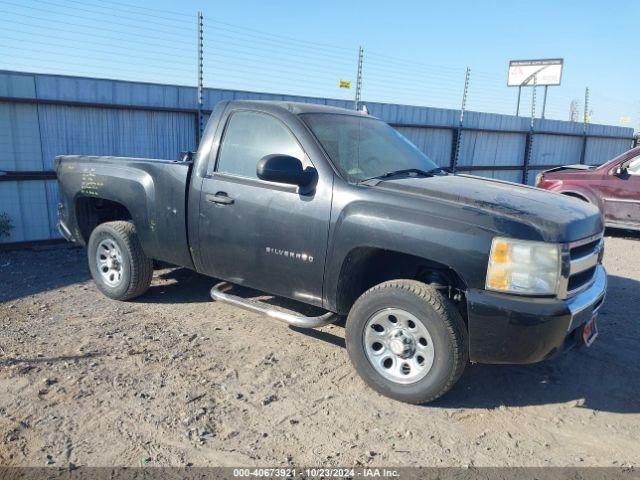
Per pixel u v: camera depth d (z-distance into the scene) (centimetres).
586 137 1881
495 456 308
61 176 578
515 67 3188
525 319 319
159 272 638
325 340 459
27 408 336
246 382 381
